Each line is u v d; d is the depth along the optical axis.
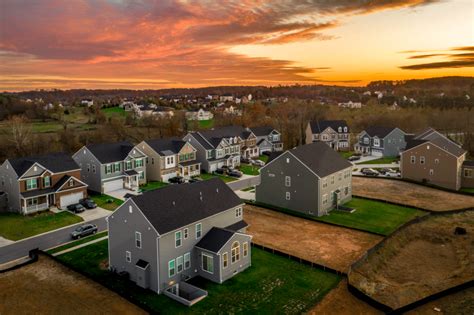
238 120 136.00
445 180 66.94
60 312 27.77
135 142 103.44
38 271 34.28
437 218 50.59
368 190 65.19
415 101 197.62
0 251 39.00
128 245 33.22
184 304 29.36
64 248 39.75
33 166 51.88
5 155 84.75
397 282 34.12
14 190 51.53
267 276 34.03
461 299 30.03
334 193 54.34
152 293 31.20
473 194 61.75
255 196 57.78
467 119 131.38
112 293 30.62
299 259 36.78
